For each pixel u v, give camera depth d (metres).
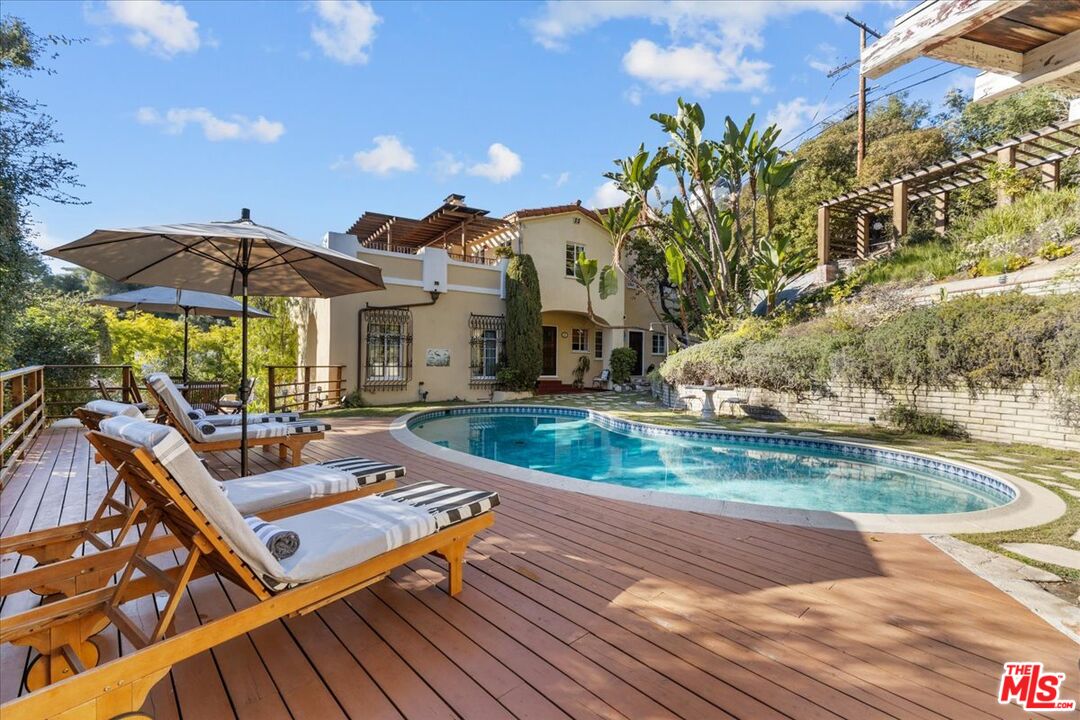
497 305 15.94
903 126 22.02
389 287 13.90
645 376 19.64
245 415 4.31
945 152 18.58
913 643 2.38
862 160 18.38
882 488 6.88
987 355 7.96
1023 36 2.19
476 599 2.79
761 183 13.46
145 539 2.17
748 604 2.74
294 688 2.04
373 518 2.63
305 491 3.35
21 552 2.59
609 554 3.44
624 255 20.34
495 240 18.19
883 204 15.80
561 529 3.92
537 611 2.66
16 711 1.49
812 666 2.20
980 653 2.29
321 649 2.31
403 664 2.21
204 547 1.95
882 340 9.30
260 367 15.44
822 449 8.38
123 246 3.93
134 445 1.96
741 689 2.05
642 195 14.53
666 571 3.16
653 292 21.66
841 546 3.59
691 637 2.42
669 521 4.12
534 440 10.49
